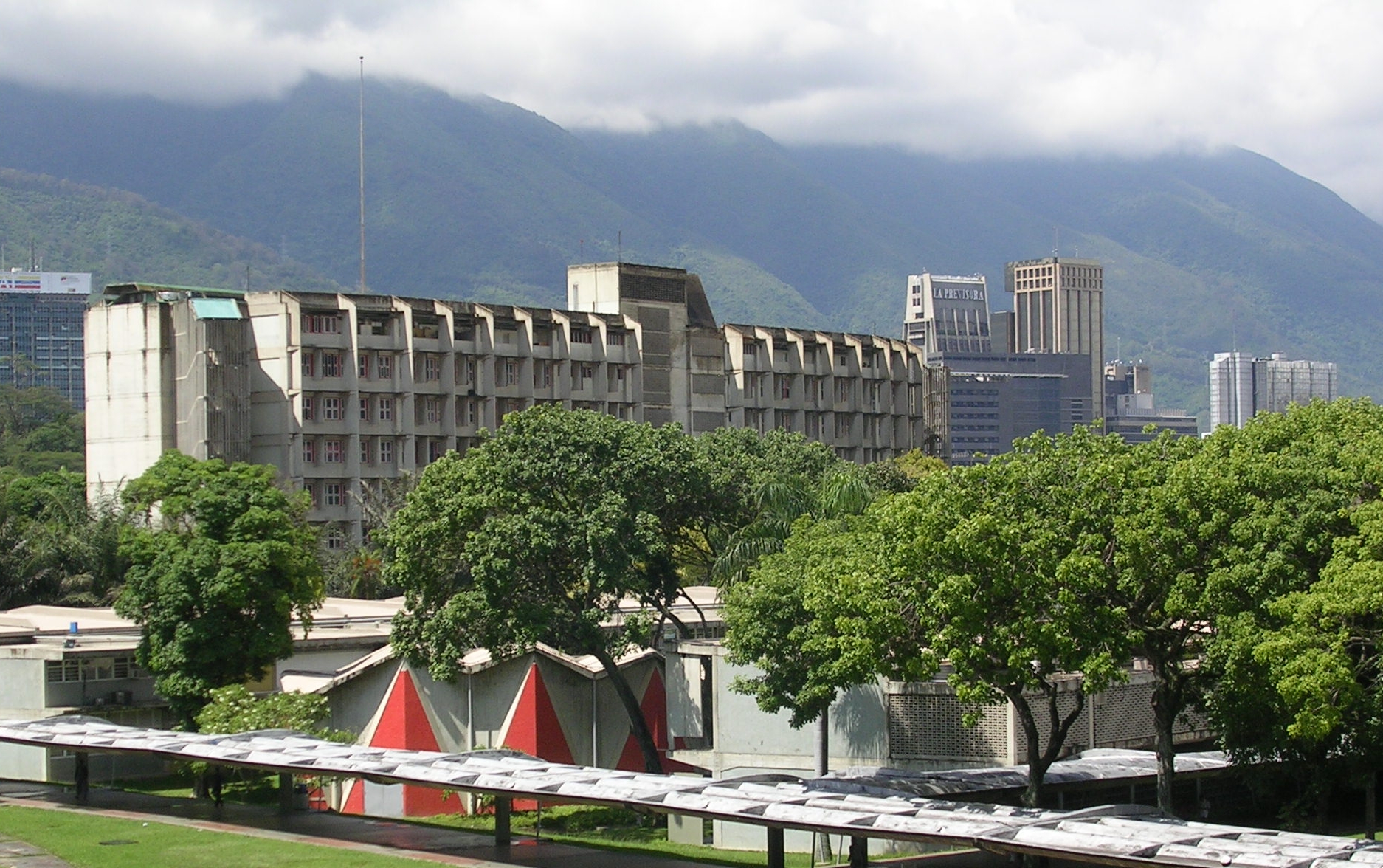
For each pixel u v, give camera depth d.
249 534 95.88
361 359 169.00
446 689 92.12
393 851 69.44
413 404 171.62
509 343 181.62
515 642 85.94
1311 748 67.19
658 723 95.31
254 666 95.69
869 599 65.75
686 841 77.06
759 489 91.00
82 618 114.06
